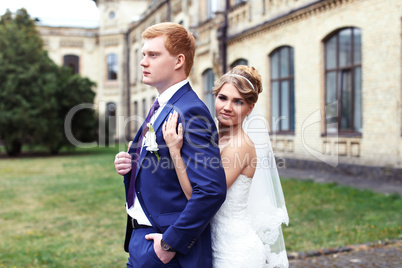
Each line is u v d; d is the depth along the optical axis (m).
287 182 8.91
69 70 22.44
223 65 15.99
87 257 4.32
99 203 7.34
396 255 4.03
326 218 5.70
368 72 9.45
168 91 1.87
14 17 23.86
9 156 19.67
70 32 31.97
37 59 20.53
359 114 10.17
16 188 9.17
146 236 1.77
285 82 13.06
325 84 11.23
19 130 19.11
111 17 31.58
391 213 5.82
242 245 1.84
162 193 1.77
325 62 11.20
